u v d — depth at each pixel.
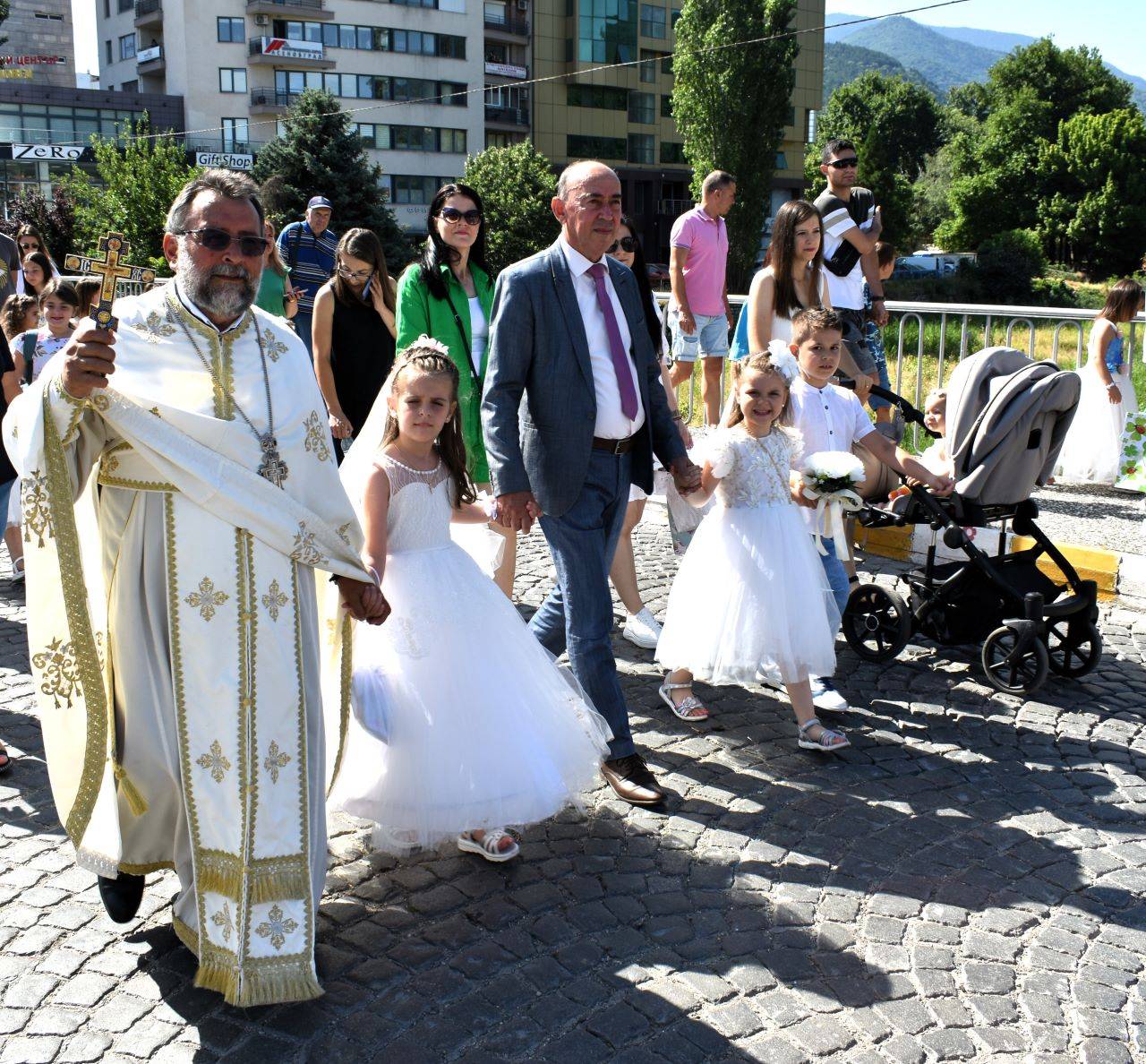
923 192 107.56
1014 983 3.13
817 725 4.60
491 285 5.75
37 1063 2.71
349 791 3.50
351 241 6.50
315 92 48.69
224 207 2.84
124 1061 2.72
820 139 110.62
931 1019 2.96
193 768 2.88
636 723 4.86
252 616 2.87
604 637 4.23
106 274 2.64
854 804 4.16
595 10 68.56
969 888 3.62
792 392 5.29
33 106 59.94
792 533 4.57
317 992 2.86
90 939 3.23
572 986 3.05
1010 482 5.30
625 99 71.06
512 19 68.25
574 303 4.15
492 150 58.47
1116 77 90.94
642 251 5.55
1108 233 76.62
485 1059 2.76
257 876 2.84
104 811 2.96
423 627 3.53
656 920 3.38
